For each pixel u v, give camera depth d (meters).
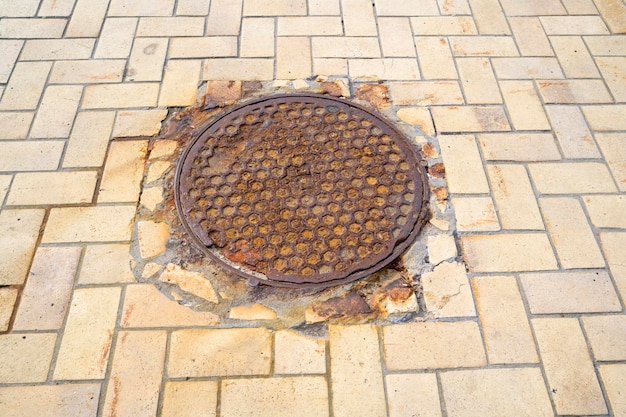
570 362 1.95
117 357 1.93
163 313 2.04
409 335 2.01
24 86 2.75
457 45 3.00
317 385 1.89
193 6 3.15
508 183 2.44
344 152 2.51
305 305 2.07
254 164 2.45
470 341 1.99
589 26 3.11
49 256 2.17
